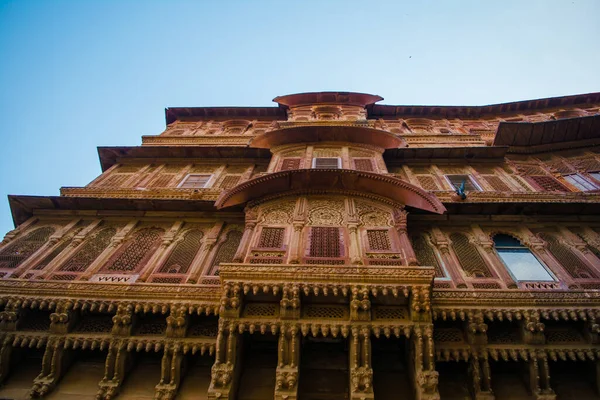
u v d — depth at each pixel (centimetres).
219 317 701
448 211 1009
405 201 950
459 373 725
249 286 688
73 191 1182
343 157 1253
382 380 707
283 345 653
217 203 959
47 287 789
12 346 745
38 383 698
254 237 845
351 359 652
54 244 968
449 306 727
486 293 750
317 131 1312
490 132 1723
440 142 1554
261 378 711
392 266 707
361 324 666
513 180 1238
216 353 655
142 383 720
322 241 825
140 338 734
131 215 1073
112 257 917
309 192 998
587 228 979
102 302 763
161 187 1248
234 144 1566
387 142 1315
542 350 696
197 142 1579
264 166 1377
